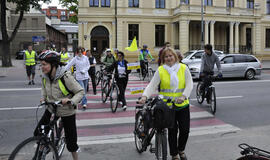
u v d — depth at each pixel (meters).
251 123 6.47
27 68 13.21
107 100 9.41
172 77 3.79
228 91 11.09
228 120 6.75
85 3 29.02
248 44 33.81
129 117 7.06
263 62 30.44
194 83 13.79
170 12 30.81
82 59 7.99
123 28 29.64
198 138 5.41
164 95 3.88
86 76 7.97
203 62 7.88
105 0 29.45
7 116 7.12
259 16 31.53
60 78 3.49
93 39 29.64
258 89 11.56
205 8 29.03
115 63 7.77
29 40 47.38
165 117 3.44
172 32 30.80
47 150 3.25
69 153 4.59
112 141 5.23
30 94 10.54
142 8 29.98
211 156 4.48
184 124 3.87
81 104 8.62
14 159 2.88
